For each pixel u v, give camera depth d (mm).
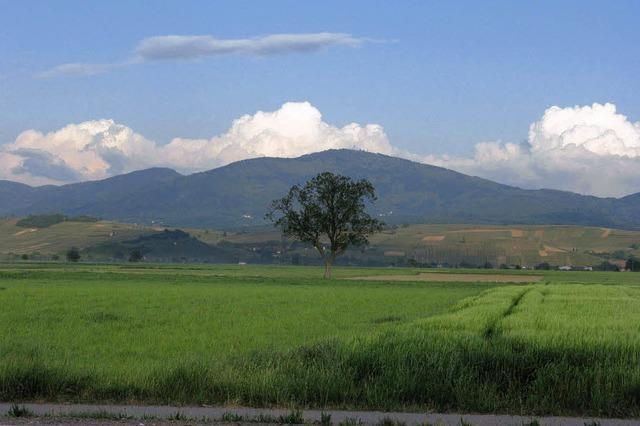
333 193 104938
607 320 29266
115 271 122188
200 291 63156
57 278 88312
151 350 24219
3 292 57219
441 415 13625
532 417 13461
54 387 15086
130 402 14578
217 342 26484
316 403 14531
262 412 13562
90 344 26016
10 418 12648
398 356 16219
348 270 169625
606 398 13961
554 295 53812
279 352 18719
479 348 16656
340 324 34031
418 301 53188
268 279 93438
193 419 12750
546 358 16047
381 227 106062
